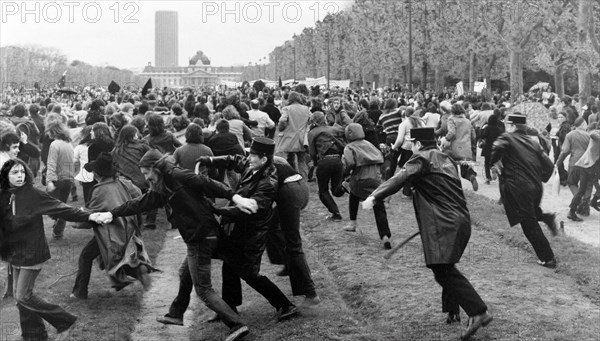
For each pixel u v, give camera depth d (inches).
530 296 380.2
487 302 368.8
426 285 404.8
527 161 442.9
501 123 769.6
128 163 524.1
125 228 386.9
